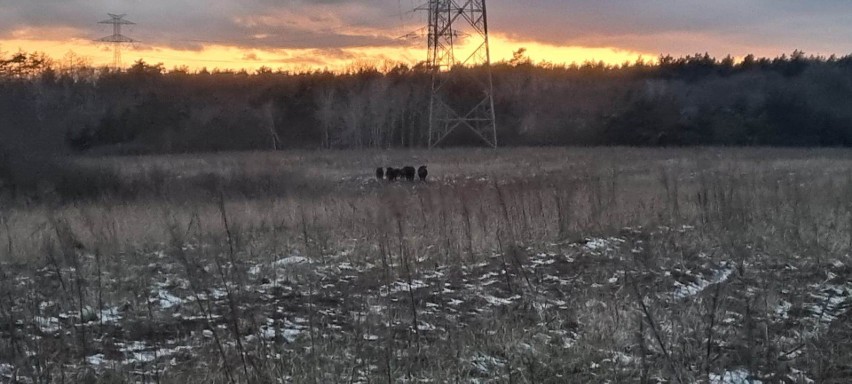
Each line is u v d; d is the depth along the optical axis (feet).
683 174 96.17
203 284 30.68
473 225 43.39
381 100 247.29
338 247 40.96
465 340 23.95
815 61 299.79
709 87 272.72
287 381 20.44
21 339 23.47
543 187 61.31
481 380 20.70
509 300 30.50
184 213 53.62
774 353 22.71
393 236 41.19
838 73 258.98
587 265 37.04
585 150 168.45
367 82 282.56
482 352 22.95
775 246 40.27
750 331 22.63
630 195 58.54
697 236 43.09
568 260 38.24
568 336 25.03
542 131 223.10
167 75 297.74
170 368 21.43
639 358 22.59
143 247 41.57
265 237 43.47
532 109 252.21
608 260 37.88
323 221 48.55
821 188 61.98
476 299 30.42
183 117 215.72
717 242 41.45
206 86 291.99
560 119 235.20
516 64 349.82
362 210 51.52
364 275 34.09
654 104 221.87
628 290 30.68
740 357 22.38
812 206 50.93
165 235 44.45
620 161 127.65
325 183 88.58
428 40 175.94
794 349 23.16
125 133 199.72
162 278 33.78
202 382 20.07
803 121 220.02
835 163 119.55
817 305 29.71
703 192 52.95
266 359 21.40
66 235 39.60
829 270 36.04
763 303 28.84
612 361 22.22
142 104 215.10
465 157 142.82
